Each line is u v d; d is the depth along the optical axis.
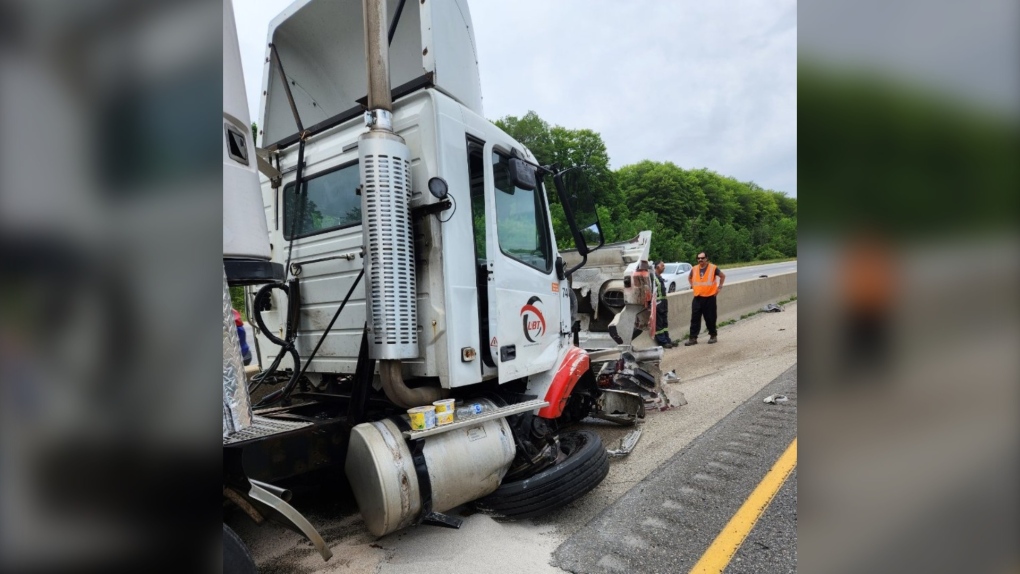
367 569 2.62
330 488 3.26
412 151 3.05
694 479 3.58
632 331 6.62
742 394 5.84
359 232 3.22
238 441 2.07
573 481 3.09
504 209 3.57
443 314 2.94
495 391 3.54
